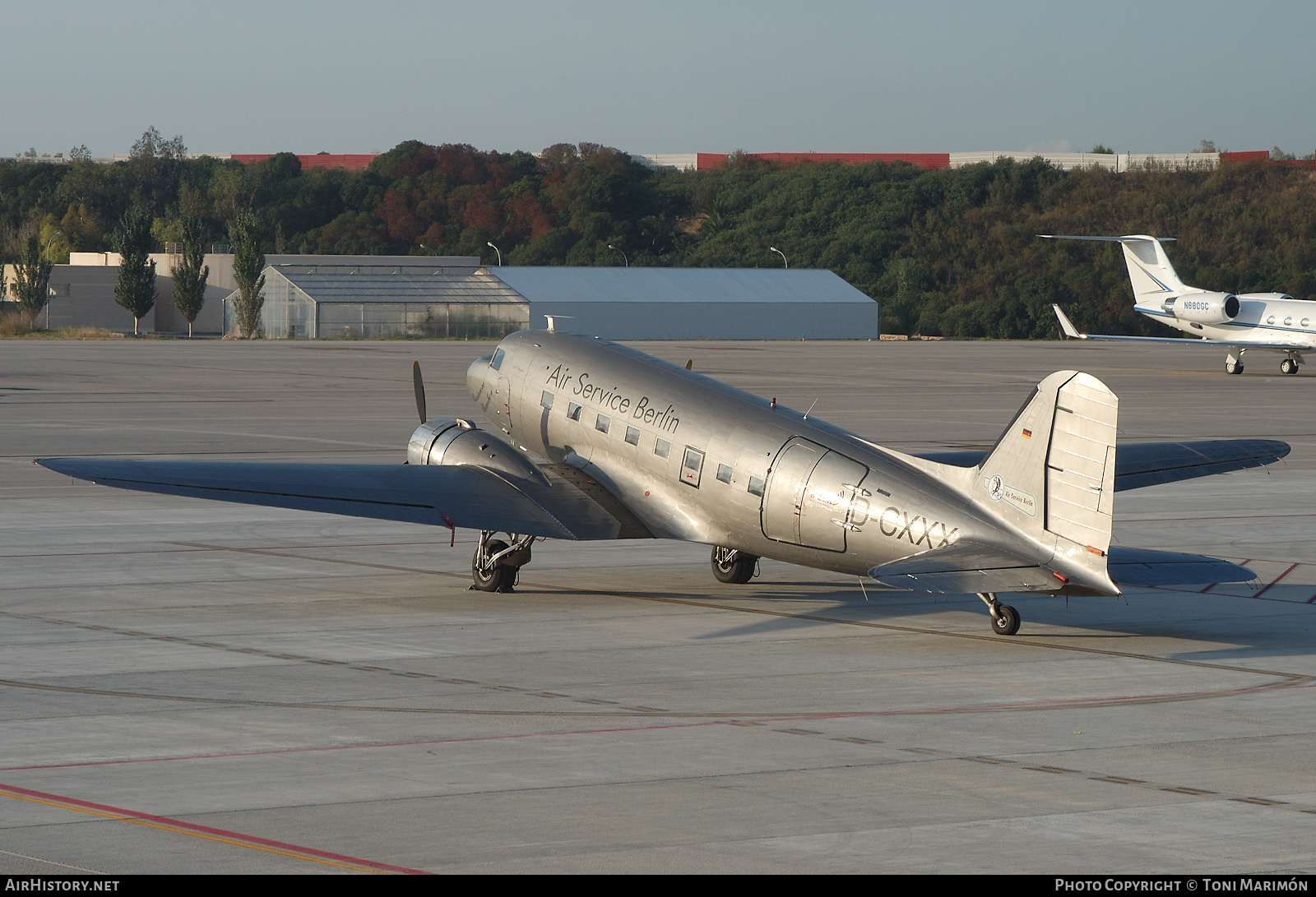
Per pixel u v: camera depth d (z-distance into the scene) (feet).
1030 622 184.44
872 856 95.81
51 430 416.46
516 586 205.16
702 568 222.48
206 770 114.01
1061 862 95.30
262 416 471.62
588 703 138.31
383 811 103.81
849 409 537.65
